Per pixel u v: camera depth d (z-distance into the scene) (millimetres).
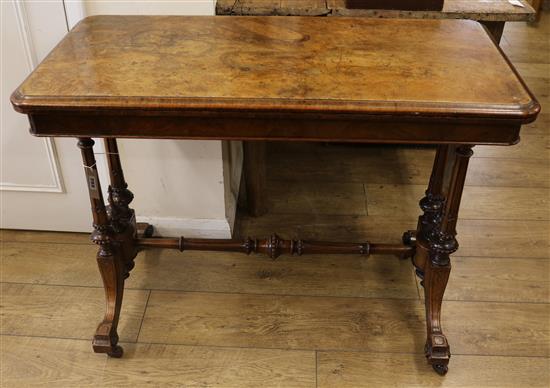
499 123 1132
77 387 1498
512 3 1837
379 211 2141
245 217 2102
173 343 1618
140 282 1819
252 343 1617
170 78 1203
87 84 1178
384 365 1553
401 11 1746
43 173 1856
